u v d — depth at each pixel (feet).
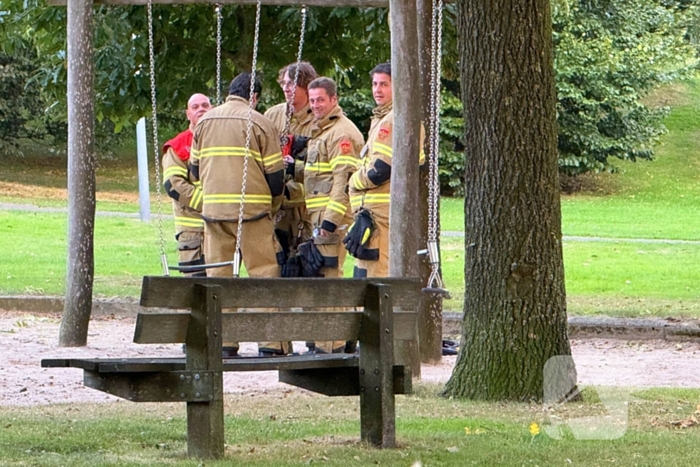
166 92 82.89
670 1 235.81
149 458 31.45
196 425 31.83
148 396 31.42
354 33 80.89
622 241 134.72
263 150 50.29
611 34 215.92
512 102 44.42
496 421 39.34
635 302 85.66
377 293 34.12
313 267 52.95
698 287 96.32
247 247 50.34
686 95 271.08
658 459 32.65
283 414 40.60
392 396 34.40
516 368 44.60
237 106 50.65
